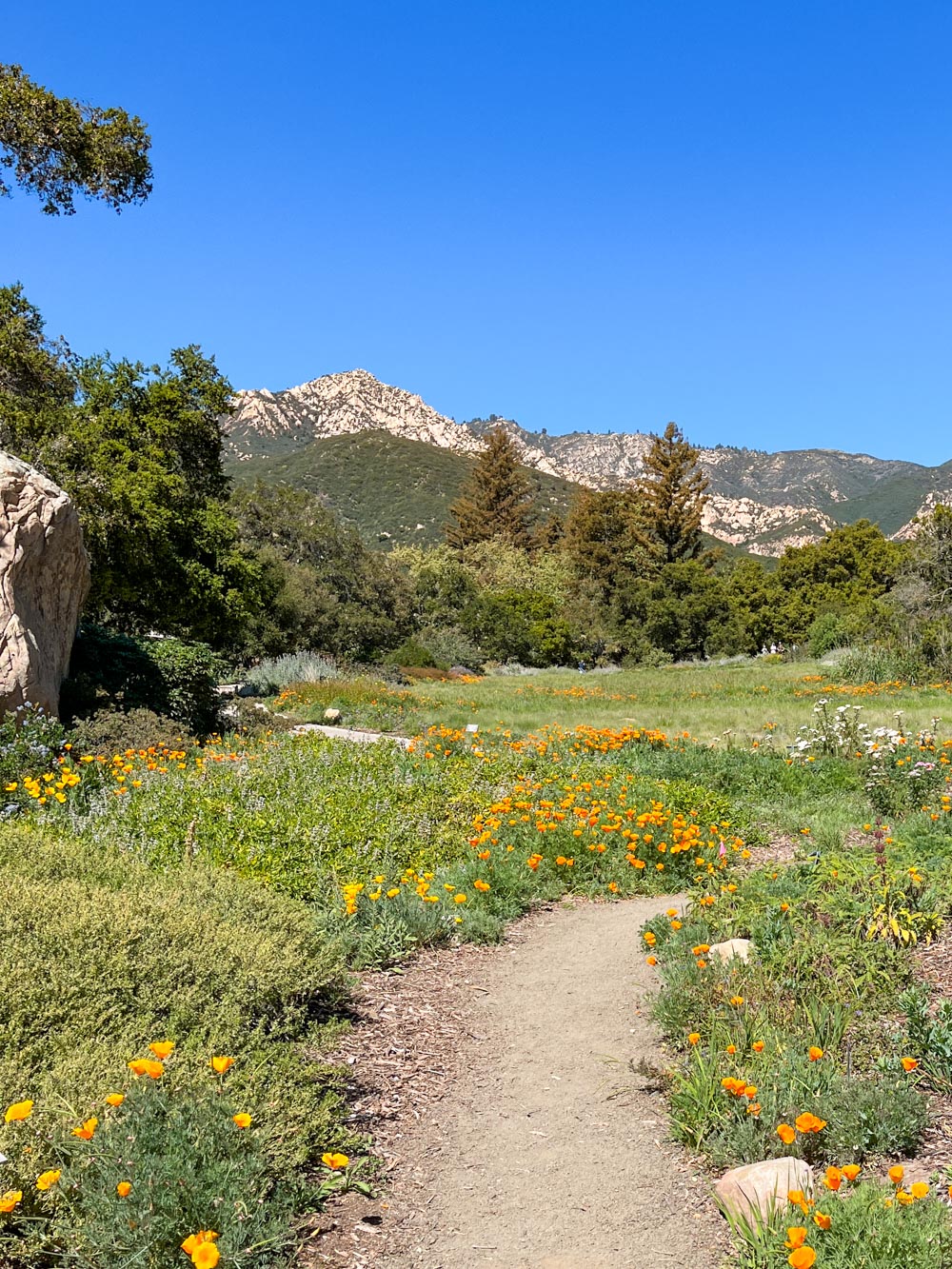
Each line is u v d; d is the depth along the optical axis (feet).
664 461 235.20
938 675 97.30
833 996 16.01
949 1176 11.32
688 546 235.61
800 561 197.88
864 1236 9.73
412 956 21.13
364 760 39.55
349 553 159.74
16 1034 11.99
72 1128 10.41
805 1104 12.87
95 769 32.01
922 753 40.22
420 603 176.65
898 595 121.49
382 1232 11.00
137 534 71.87
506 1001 18.93
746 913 21.12
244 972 15.05
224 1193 9.98
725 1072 14.08
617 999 19.13
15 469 41.11
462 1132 13.58
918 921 18.92
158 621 79.51
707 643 179.42
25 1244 9.37
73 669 47.83
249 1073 12.52
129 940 14.89
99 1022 12.73
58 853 20.04
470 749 46.91
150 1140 10.13
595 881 28.02
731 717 73.36
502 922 24.00
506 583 217.56
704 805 34.24
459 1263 10.49
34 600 41.39
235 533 83.46
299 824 26.40
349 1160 12.36
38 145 65.41
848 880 21.44
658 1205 11.80
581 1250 10.81
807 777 41.93
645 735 52.70
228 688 82.02
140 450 76.74
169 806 27.40
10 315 75.00
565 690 102.17
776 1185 10.73
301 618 130.82
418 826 29.45
